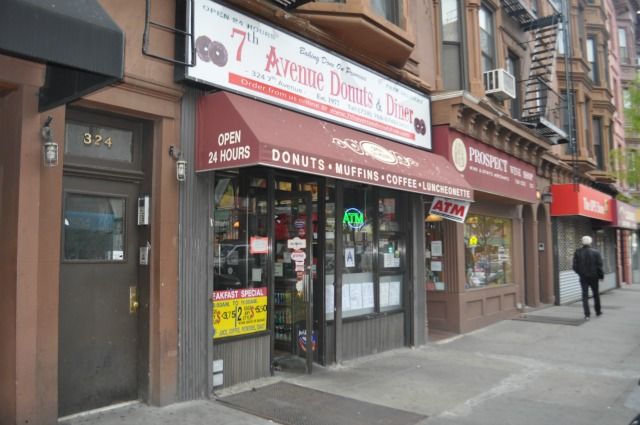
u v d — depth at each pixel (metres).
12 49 3.34
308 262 7.22
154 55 5.34
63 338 5.02
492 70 12.20
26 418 4.40
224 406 5.66
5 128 4.68
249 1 6.23
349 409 5.75
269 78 6.53
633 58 29.92
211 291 5.98
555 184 16.78
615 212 20.44
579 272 13.29
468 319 11.15
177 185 5.73
